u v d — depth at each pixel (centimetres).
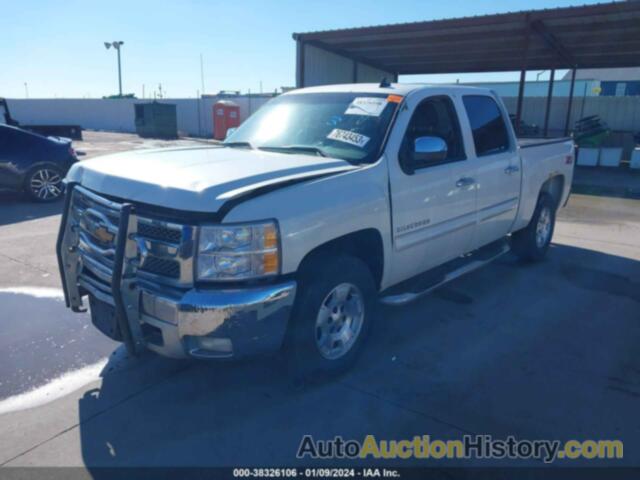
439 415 332
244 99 3378
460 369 389
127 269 307
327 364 360
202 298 293
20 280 571
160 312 304
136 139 2986
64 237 370
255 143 448
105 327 341
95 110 4203
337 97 457
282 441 307
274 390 359
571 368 393
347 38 1520
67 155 1071
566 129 2030
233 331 299
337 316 367
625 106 2114
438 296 540
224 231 294
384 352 415
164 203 302
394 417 330
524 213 593
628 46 1575
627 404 346
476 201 486
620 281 595
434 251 447
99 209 338
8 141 1002
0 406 340
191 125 3759
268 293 303
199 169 338
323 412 335
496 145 525
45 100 4125
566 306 516
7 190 1126
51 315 480
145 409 338
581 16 1215
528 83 3431
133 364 394
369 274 378
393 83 467
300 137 430
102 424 321
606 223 922
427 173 418
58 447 301
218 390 359
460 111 475
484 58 1831
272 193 311
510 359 405
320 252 352
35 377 375
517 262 667
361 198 356
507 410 338
